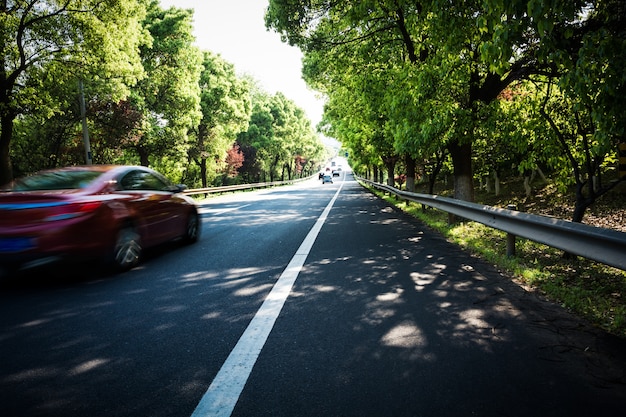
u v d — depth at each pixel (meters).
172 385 2.46
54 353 2.92
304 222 11.01
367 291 4.44
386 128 15.37
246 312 3.80
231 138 47.62
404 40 12.45
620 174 5.97
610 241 3.60
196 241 7.86
